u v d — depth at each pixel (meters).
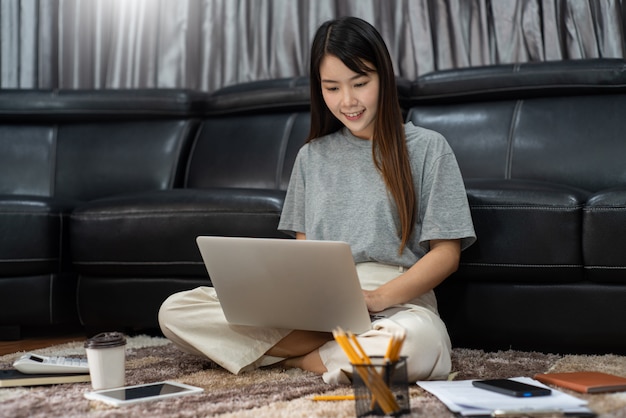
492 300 2.03
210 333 1.81
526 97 2.60
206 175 2.88
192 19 3.34
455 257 1.77
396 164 1.79
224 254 1.65
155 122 3.08
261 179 2.78
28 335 2.64
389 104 1.80
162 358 1.98
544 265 1.96
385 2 3.07
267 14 3.23
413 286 1.70
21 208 2.46
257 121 2.92
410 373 1.56
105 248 2.38
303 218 1.95
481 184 2.09
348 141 1.91
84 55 3.39
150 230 2.33
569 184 2.40
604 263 1.90
